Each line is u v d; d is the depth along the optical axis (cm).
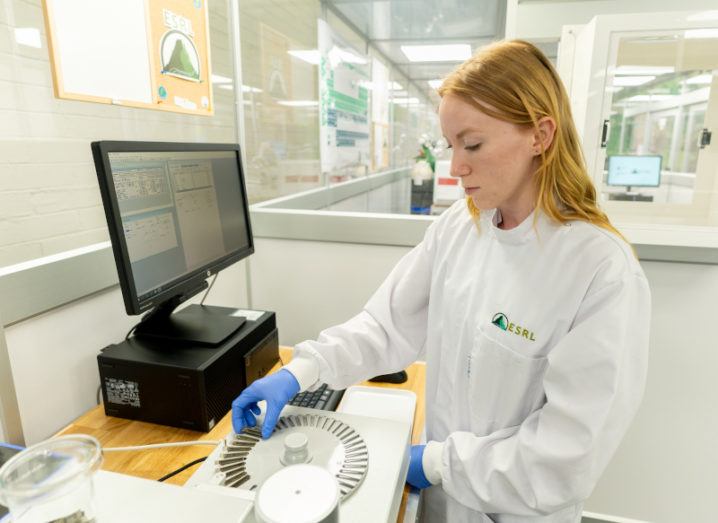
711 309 135
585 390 64
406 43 264
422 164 240
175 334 97
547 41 200
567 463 63
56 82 97
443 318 87
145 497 50
